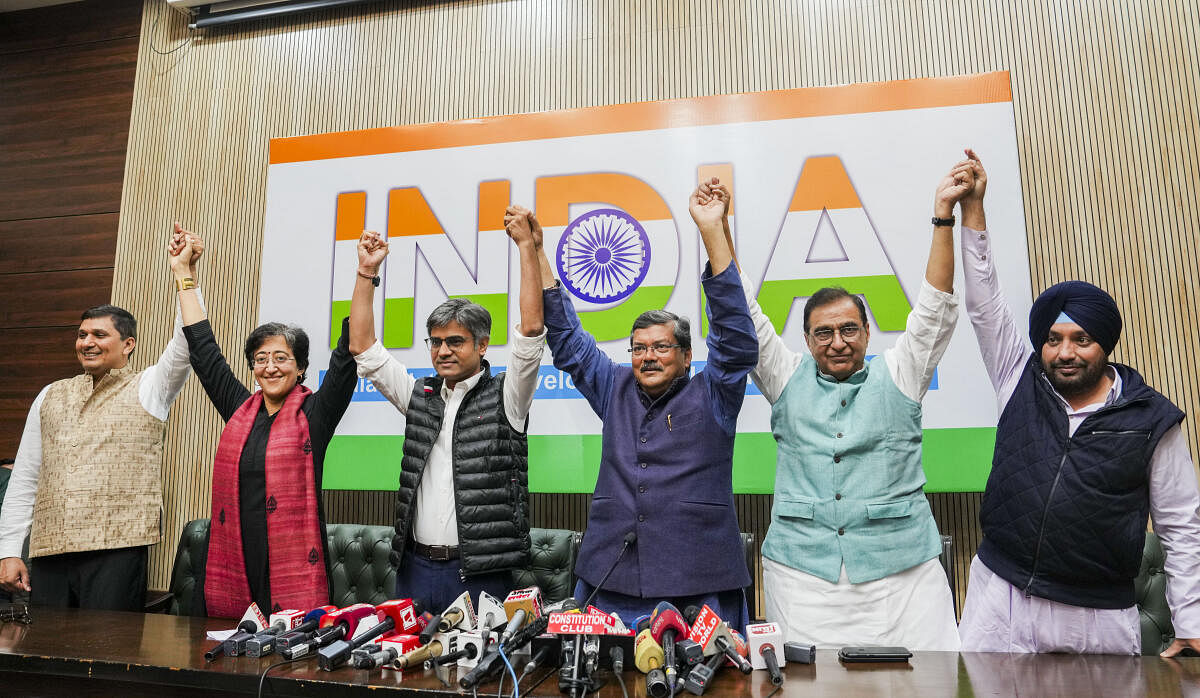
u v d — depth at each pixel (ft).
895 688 4.17
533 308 6.47
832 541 6.18
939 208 6.45
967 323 9.32
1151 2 9.95
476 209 10.76
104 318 9.07
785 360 7.01
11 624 6.12
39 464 9.09
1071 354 5.95
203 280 11.90
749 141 10.20
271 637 5.08
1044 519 5.83
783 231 9.93
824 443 6.37
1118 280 9.59
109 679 4.81
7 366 12.37
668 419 5.90
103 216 12.51
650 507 5.66
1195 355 9.29
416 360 10.59
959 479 9.08
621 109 10.59
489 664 4.34
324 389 7.43
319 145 11.39
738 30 10.91
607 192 10.44
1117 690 4.08
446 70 11.71
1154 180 9.64
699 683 4.10
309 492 7.18
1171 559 5.67
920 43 10.40
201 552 10.16
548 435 9.98
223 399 7.95
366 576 9.82
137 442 8.89
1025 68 10.12
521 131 10.80
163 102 12.65
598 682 4.30
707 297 5.84
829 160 9.96
